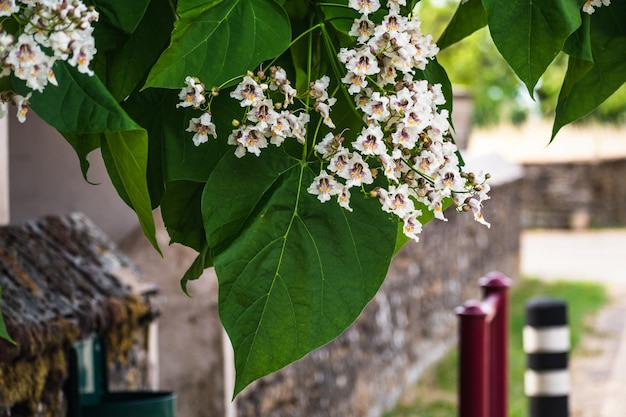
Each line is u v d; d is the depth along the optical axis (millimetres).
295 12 1672
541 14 1443
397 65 1430
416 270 8945
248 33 1447
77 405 2883
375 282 1481
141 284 3543
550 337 5594
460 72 31156
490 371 5457
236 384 1409
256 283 1444
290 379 5789
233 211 1472
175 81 1411
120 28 1513
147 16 1583
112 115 1315
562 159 27344
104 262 3459
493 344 5465
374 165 1513
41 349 2676
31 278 2971
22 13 1290
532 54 1445
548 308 5594
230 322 1424
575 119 1752
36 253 3162
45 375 2768
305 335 1442
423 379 9000
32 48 1231
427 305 9414
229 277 1438
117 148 1445
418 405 8133
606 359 10117
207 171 1558
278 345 1432
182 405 4980
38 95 1313
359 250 1486
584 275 17000
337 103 1621
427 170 1445
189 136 1571
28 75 1234
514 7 1445
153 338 3773
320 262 1470
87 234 3578
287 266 1457
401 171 1466
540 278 16422
